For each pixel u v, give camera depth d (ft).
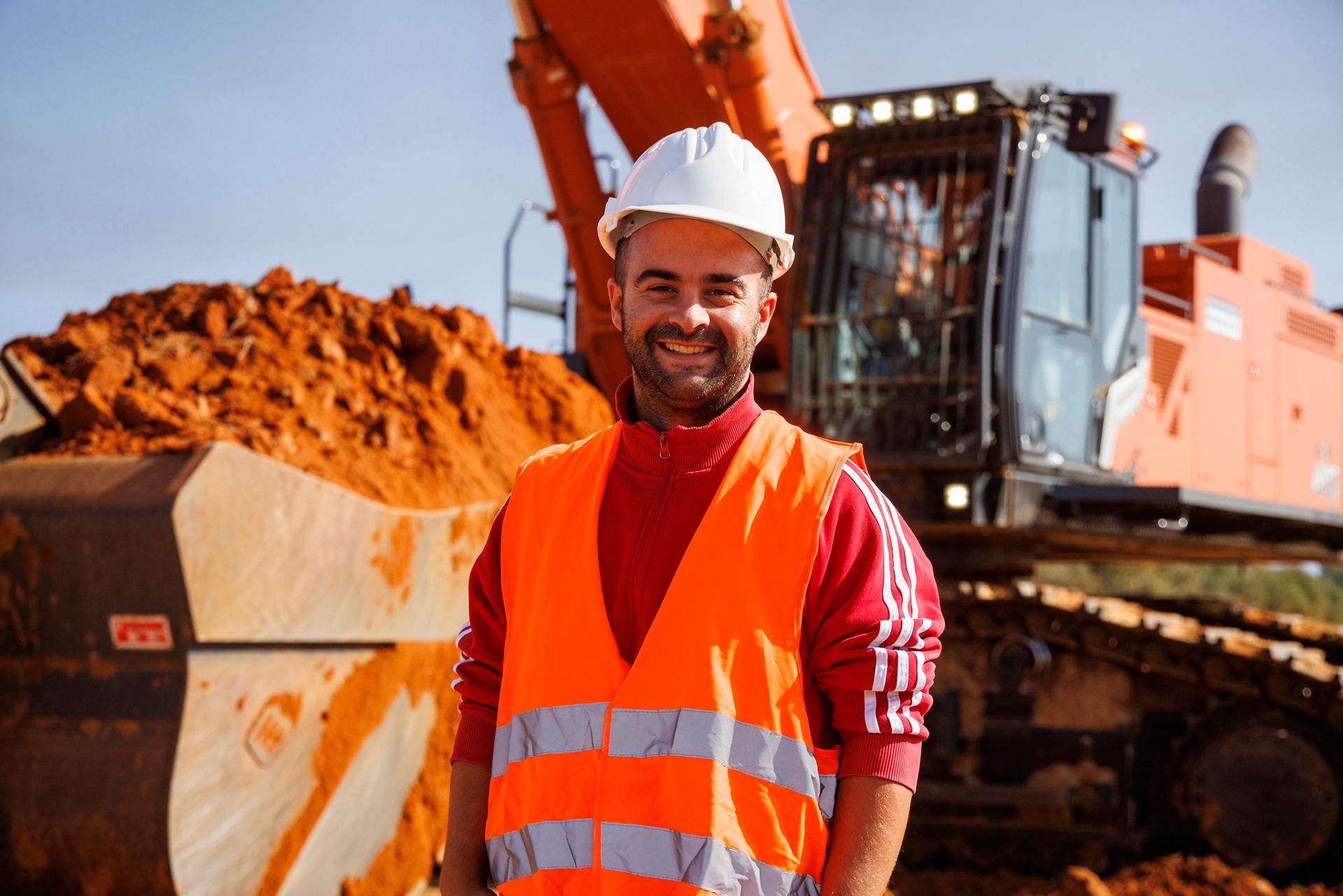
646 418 6.15
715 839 5.01
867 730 5.33
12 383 11.90
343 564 12.21
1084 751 20.76
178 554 10.31
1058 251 20.92
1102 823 20.56
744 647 5.29
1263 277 29.55
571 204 24.48
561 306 26.61
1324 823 19.30
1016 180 19.74
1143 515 20.62
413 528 13.32
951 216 20.33
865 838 5.23
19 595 10.89
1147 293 25.98
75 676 10.99
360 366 16.05
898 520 5.82
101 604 10.68
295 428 13.62
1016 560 22.11
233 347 14.61
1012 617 21.42
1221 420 26.99
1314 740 19.52
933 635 5.65
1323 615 97.71
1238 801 19.85
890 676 5.33
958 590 21.22
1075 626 20.99
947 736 21.29
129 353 13.73
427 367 17.03
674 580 5.48
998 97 20.01
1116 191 22.36
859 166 21.09
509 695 5.88
